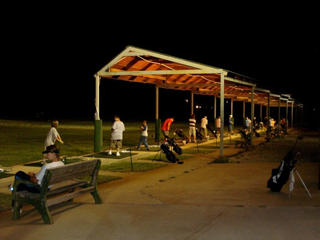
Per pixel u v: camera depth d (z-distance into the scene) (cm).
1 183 945
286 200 767
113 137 1482
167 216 649
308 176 1065
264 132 3525
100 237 546
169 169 1238
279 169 829
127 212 677
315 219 625
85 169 707
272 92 2778
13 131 2941
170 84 2081
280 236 543
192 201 761
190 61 1445
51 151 696
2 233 565
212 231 567
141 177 1076
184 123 4878
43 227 592
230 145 2142
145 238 541
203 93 2697
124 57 1522
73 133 2864
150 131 3269
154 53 1436
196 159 1511
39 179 651
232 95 2930
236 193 837
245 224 600
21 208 687
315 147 2127
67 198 663
